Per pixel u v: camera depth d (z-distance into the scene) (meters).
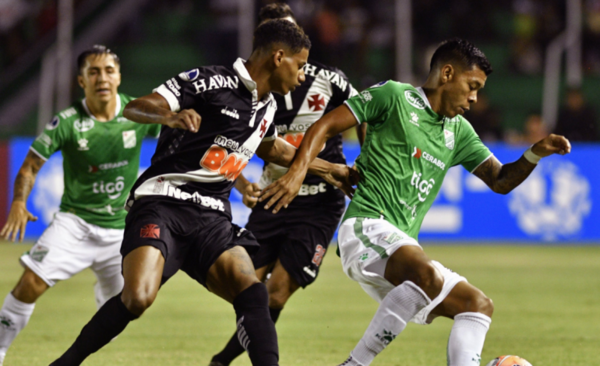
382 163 13.59
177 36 65.19
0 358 15.63
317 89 17.09
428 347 17.88
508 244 45.06
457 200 45.56
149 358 16.17
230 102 12.49
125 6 63.16
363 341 12.23
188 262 12.88
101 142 16.94
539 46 61.75
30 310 16.03
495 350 17.33
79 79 17.14
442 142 13.97
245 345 12.05
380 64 59.38
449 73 13.50
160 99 11.88
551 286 29.48
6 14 57.66
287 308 24.38
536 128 50.25
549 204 46.16
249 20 50.12
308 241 16.81
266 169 17.48
